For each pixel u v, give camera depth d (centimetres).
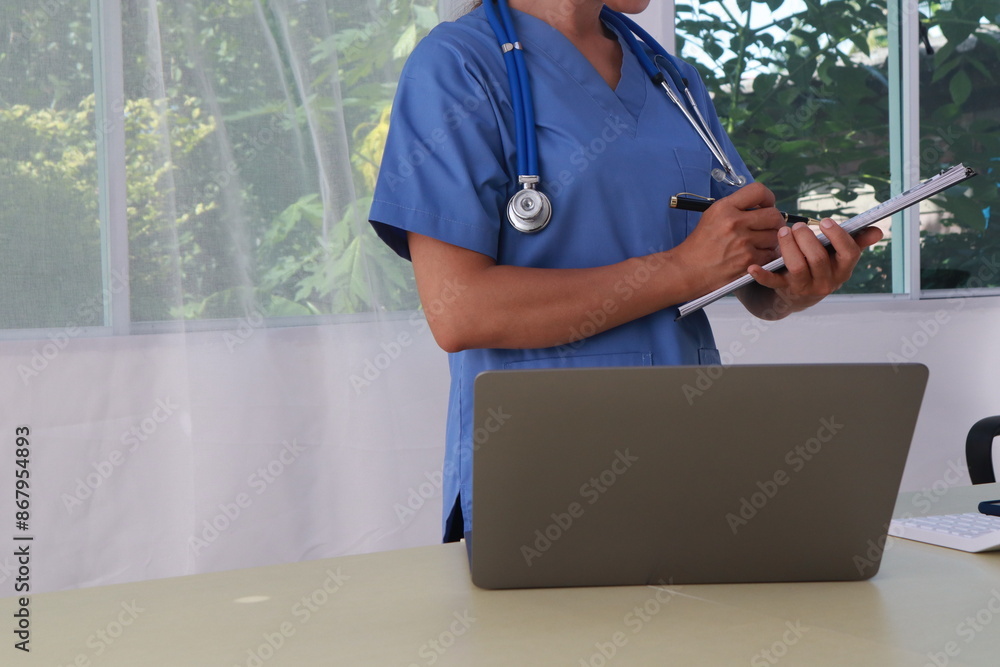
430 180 92
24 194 154
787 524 64
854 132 236
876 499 63
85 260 158
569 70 104
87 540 156
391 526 179
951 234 248
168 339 163
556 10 107
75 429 155
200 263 167
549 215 97
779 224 93
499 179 96
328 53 177
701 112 121
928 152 244
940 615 59
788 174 231
